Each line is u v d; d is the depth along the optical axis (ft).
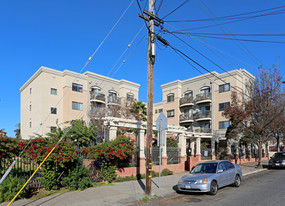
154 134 67.46
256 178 47.24
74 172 31.22
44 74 98.07
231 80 100.89
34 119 101.35
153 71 31.99
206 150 70.49
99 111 87.30
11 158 27.17
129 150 37.27
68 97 99.91
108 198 27.37
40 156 28.19
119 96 120.37
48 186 29.60
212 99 107.14
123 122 41.55
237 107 66.95
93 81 110.01
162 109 141.49
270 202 25.71
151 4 33.01
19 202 24.59
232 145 88.38
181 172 53.16
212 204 25.48
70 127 46.11
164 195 30.53
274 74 67.56
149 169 30.22
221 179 32.45
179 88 124.06
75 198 26.68
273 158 70.03
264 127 66.64
